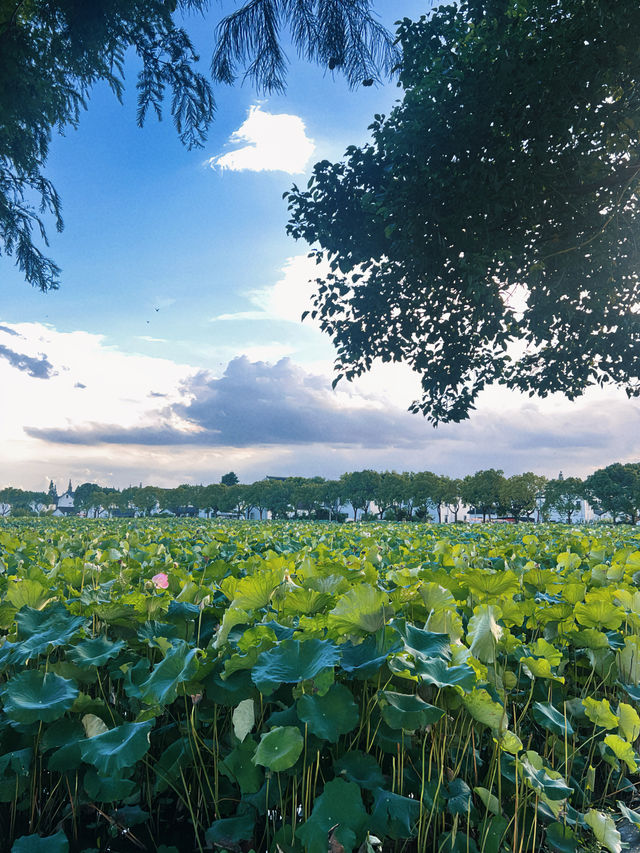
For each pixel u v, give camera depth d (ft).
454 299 32.01
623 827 6.16
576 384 34.60
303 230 30.68
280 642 5.56
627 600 8.23
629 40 22.49
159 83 31.71
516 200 25.77
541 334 30.86
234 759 5.24
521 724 7.71
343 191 29.48
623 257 28.58
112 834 5.71
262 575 7.08
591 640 7.41
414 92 27.14
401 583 8.90
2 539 17.46
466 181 23.76
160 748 6.54
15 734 6.08
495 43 24.44
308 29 25.36
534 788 5.07
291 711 5.37
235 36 24.88
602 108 24.39
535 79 23.06
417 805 4.99
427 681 5.00
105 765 4.74
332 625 5.79
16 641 6.68
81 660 6.33
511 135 24.81
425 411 35.40
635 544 21.35
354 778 5.22
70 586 9.41
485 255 25.04
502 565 13.23
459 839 5.16
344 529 33.09
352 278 31.45
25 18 31.71
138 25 30.50
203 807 6.04
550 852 5.50
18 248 41.68
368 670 5.28
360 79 27.12
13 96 32.27
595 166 25.36
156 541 20.54
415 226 24.98
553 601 9.00
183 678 5.14
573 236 27.50
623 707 5.84
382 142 28.43
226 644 6.18
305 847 4.45
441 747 5.92
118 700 7.22
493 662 6.25
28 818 6.07
